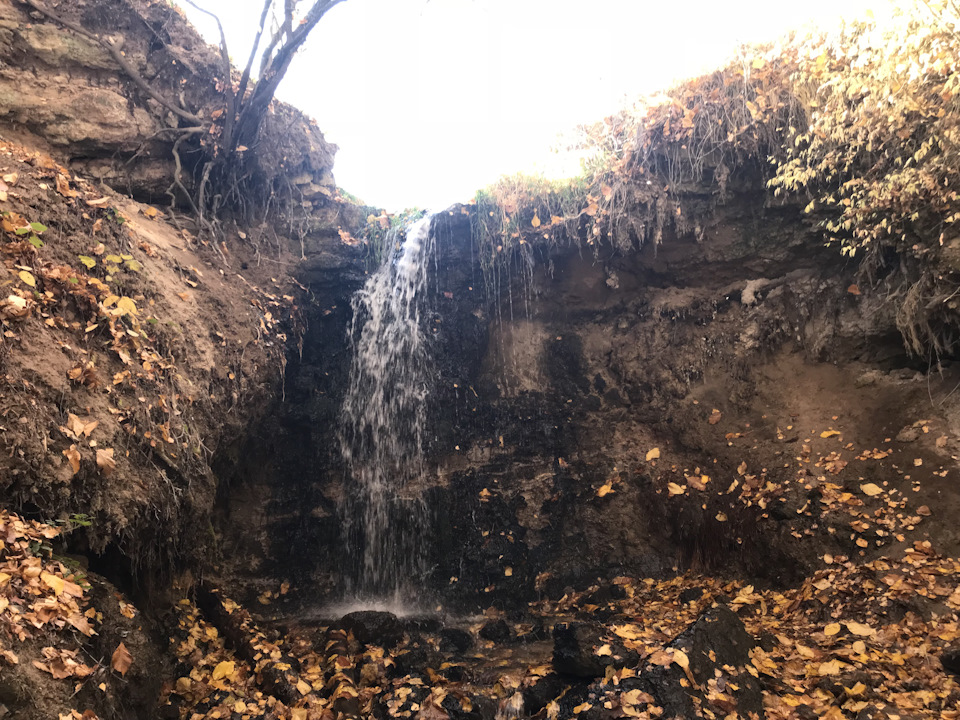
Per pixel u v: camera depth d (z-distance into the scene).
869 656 4.18
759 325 7.07
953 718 3.55
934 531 4.99
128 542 4.42
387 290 8.48
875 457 5.71
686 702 3.80
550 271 8.02
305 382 7.77
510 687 4.68
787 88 6.73
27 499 3.67
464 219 8.33
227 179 7.80
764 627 5.04
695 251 7.44
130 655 3.56
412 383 8.20
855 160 6.30
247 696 4.52
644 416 7.51
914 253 5.82
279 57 7.30
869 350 6.39
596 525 7.35
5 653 2.79
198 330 5.98
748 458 6.54
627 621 5.75
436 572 7.44
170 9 7.55
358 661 5.04
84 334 4.55
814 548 5.58
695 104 7.19
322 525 7.48
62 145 6.60
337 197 8.88
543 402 7.96
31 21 6.55
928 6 5.63
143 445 4.65
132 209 6.60
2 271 4.19
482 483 7.73
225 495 7.09
